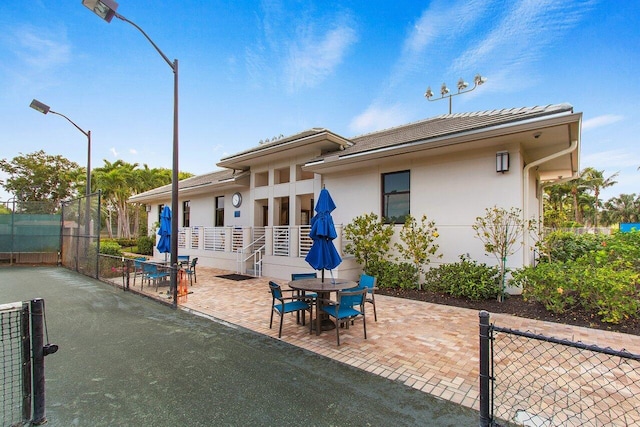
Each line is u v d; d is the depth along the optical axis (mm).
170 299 7410
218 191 16656
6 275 11781
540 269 6207
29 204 15281
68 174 33719
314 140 10508
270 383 3379
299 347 4465
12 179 32844
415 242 8383
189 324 5629
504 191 7590
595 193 39562
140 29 7043
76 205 13273
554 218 12234
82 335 5020
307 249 10133
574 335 4820
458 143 7523
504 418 2703
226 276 11211
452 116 11062
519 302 6664
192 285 9445
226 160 13461
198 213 18094
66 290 8875
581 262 6305
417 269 8430
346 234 9883
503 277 6957
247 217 14727
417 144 7852
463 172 8234
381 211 9867
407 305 6875
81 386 3316
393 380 3447
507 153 7402
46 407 2904
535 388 3227
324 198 5727
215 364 3889
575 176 11867
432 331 5113
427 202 8852
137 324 5637
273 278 10727
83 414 2785
